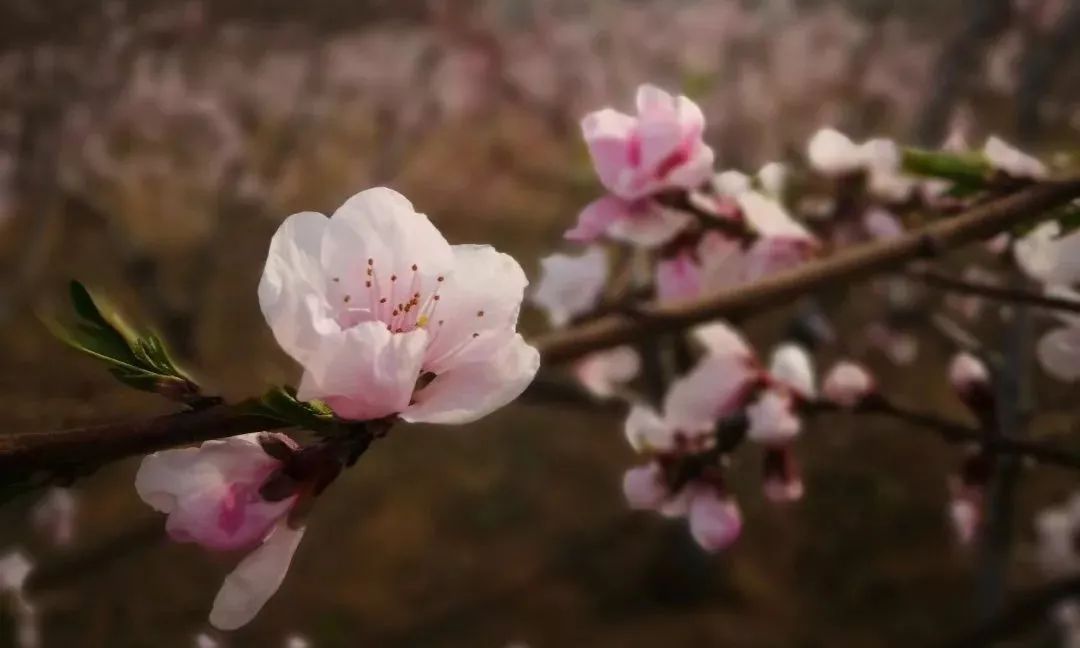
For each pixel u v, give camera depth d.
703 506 0.35
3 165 1.52
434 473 1.37
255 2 1.66
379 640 1.07
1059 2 1.06
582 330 0.33
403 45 2.24
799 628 1.11
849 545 1.23
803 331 0.82
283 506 0.25
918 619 1.10
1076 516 0.56
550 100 2.30
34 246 1.40
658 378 0.73
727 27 2.46
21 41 1.37
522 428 1.47
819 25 2.38
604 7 2.54
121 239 1.41
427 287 0.25
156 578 1.08
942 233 0.32
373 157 2.10
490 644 1.08
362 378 0.24
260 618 1.09
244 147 1.79
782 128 2.00
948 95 0.94
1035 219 0.32
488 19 2.26
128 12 1.50
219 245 1.49
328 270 0.25
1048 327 0.75
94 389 0.36
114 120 1.69
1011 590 0.96
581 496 1.33
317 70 2.05
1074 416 0.64
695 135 0.33
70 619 1.01
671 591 1.16
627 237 0.34
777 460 0.36
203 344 1.17
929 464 1.35
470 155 2.39
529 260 1.83
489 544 1.24
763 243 0.35
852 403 0.36
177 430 0.24
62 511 0.86
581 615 1.13
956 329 0.47
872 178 0.38
